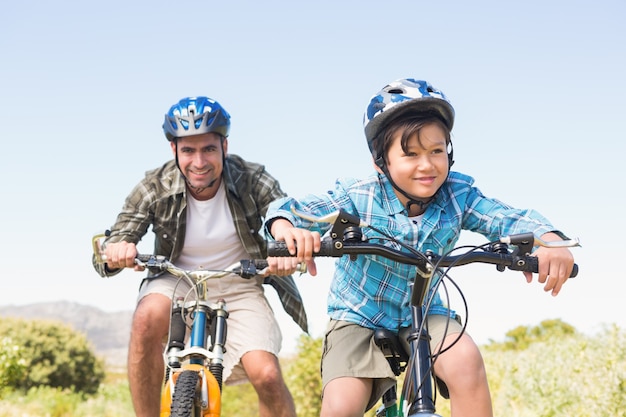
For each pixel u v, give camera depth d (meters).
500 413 8.03
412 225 3.37
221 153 4.26
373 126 3.26
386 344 3.14
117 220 4.36
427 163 3.18
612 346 6.90
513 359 9.24
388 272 3.33
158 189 4.32
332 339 3.28
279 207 3.12
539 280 2.90
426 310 2.65
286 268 3.20
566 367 7.54
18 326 23.72
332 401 3.01
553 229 3.14
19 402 16.00
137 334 4.02
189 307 3.29
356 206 3.41
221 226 4.35
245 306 4.30
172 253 4.34
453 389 2.95
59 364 23.44
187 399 2.82
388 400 3.12
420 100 3.16
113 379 27.75
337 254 2.78
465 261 2.75
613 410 6.34
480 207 3.45
